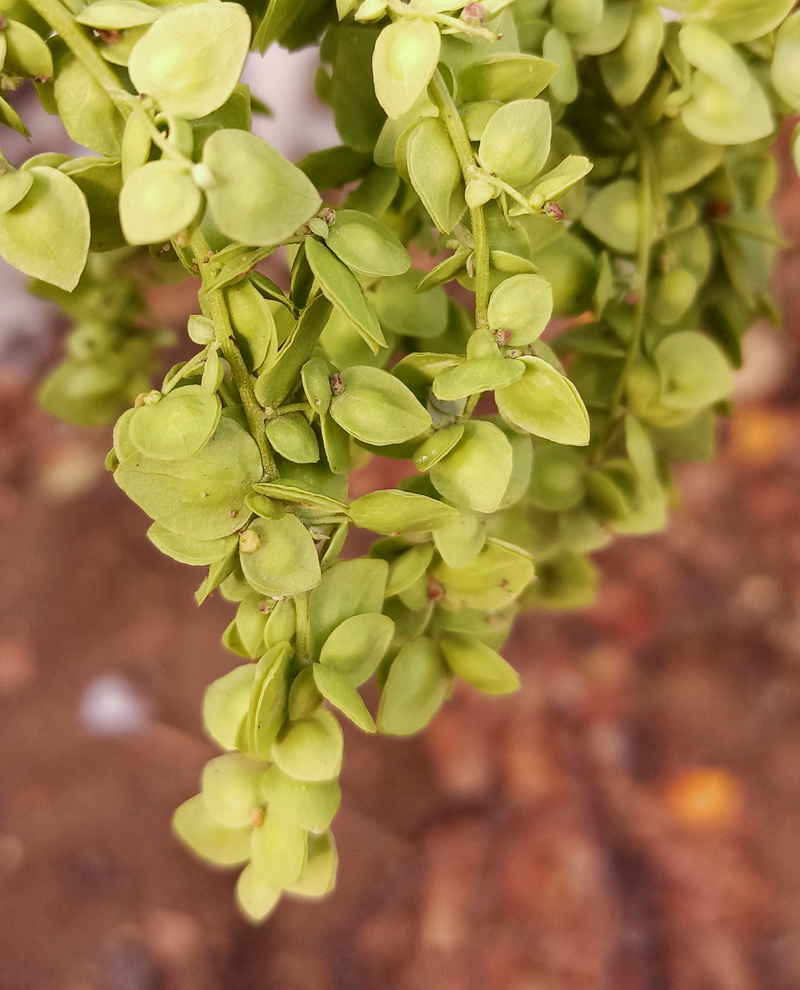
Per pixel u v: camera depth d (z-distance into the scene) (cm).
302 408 14
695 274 20
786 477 63
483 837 57
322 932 55
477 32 13
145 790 58
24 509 68
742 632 60
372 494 14
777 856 54
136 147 13
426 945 53
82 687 62
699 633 61
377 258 14
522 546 19
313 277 14
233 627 15
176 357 60
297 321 14
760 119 17
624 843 56
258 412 14
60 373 21
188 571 66
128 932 54
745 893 53
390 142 15
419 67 13
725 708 59
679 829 56
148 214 12
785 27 17
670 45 18
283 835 14
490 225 15
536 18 17
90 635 64
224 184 12
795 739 57
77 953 53
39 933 54
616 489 19
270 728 14
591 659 61
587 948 52
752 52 17
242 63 13
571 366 20
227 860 15
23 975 53
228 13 13
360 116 16
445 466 15
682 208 20
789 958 51
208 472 14
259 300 13
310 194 12
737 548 62
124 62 13
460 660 17
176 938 54
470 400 15
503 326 14
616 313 19
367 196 17
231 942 54
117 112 14
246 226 12
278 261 47
